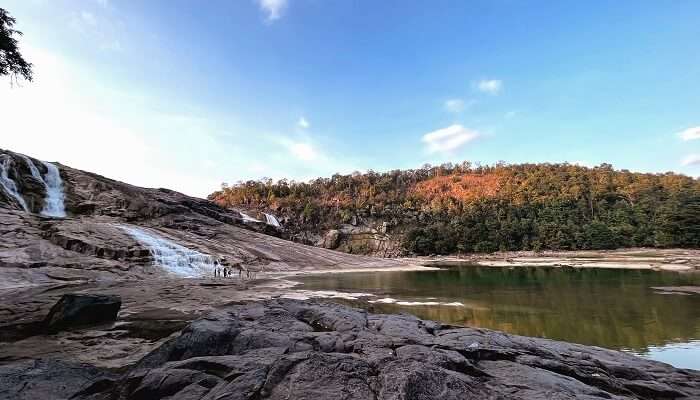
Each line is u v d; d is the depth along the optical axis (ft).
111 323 39.81
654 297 68.28
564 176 378.53
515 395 16.39
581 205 307.58
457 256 284.20
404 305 60.49
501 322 47.39
